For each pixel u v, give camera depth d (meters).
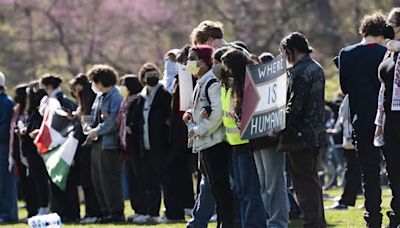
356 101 21.91
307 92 20.56
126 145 28.91
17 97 33.62
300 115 20.66
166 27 70.81
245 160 21.28
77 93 30.06
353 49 22.03
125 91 29.16
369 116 21.72
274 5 72.44
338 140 42.41
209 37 23.72
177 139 27.80
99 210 30.58
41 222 20.02
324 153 42.69
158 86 28.64
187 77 23.88
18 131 33.19
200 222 22.75
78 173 30.81
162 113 28.56
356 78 21.84
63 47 69.81
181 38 70.69
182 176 28.36
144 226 26.91
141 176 29.03
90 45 70.25
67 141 30.31
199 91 21.59
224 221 21.53
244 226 21.52
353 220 26.38
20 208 40.50
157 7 70.75
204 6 71.81
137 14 70.50
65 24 70.25
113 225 27.95
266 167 20.91
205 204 22.75
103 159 29.33
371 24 21.98
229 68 20.72
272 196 21.05
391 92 20.62
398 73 20.50
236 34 71.50
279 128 20.20
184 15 71.31
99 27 70.50
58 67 70.06
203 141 21.47
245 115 20.55
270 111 20.28
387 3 71.31
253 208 21.38
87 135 29.61
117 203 29.55
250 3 72.25
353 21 73.12
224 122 21.20
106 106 29.28
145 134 28.62
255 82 20.44
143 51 70.75
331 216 27.67
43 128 30.72
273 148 20.84
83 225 28.52
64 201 30.97
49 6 70.38
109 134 29.28
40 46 70.50
